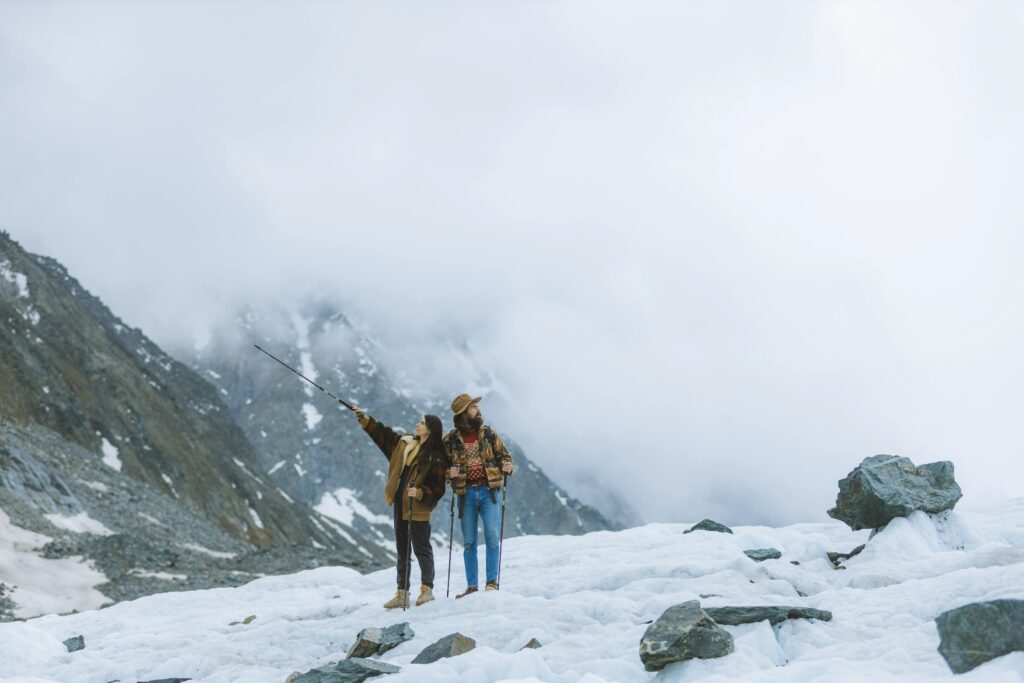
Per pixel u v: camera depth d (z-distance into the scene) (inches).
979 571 329.4
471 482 426.9
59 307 5201.8
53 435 3339.1
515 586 446.0
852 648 288.0
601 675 287.9
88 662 380.5
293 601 553.9
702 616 293.1
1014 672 238.1
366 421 438.0
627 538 588.4
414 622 380.8
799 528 570.6
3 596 1509.6
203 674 357.1
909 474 463.5
